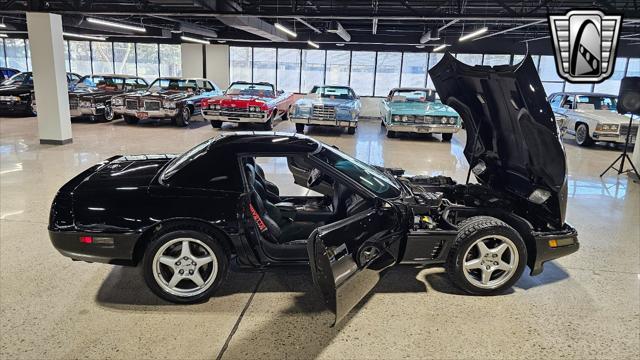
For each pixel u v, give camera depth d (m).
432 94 12.53
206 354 2.33
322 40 17.17
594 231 4.59
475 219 3.05
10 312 2.67
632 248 4.12
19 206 4.74
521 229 3.13
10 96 12.71
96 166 3.44
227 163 2.80
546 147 2.93
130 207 2.67
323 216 3.47
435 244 2.93
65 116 9.02
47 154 7.86
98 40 19.39
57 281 3.08
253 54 20.70
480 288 3.05
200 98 13.37
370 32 16.97
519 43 16.30
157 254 2.70
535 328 2.70
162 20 15.59
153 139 10.11
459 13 8.67
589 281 3.38
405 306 2.92
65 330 2.50
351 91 12.89
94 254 2.66
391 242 2.73
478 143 3.89
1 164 6.91
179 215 2.67
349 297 2.36
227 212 2.71
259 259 2.81
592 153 9.98
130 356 2.29
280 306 2.85
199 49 19.72
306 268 2.86
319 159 2.92
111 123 12.95
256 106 11.43
